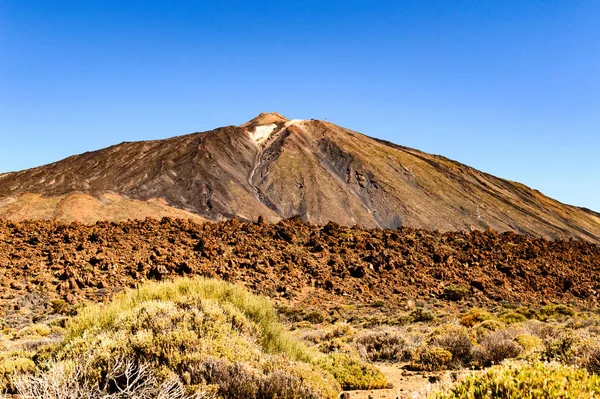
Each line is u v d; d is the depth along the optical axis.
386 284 36.19
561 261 45.94
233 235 41.44
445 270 39.47
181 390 5.57
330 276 36.16
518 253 46.34
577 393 4.00
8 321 23.91
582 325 18.88
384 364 12.32
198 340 7.01
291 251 39.88
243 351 7.13
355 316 28.30
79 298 28.05
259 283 33.19
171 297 9.37
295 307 30.39
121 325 7.58
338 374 9.06
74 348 7.06
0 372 7.21
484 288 37.25
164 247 36.66
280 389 6.02
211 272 32.59
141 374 5.80
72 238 36.56
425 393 4.87
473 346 12.01
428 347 12.13
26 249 34.50
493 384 4.41
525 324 18.50
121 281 30.69
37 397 4.93
